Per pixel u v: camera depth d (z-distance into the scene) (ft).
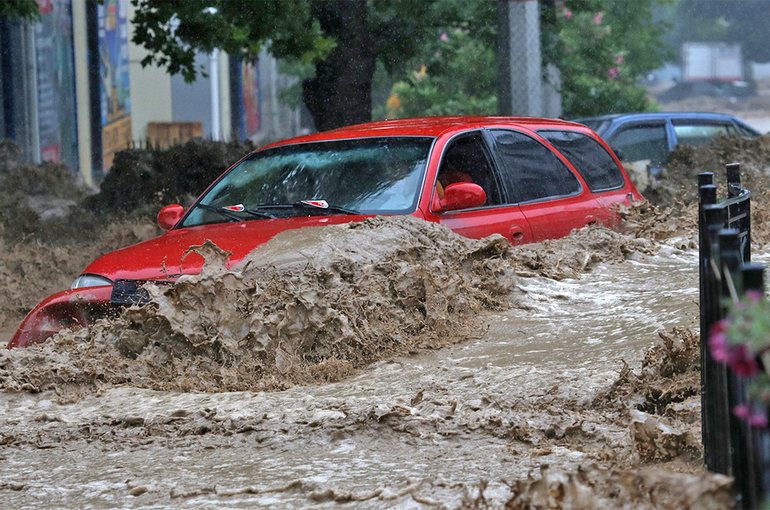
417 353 45.83
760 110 449.06
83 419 37.83
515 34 140.26
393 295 49.14
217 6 132.98
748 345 14.76
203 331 44.88
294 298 44.75
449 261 52.90
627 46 266.36
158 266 49.90
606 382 36.19
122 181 122.11
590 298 52.80
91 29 242.58
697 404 32.07
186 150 123.75
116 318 48.19
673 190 107.14
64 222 113.70
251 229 54.90
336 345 44.88
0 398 41.83
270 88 375.25
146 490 28.60
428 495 25.79
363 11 144.15
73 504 27.91
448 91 268.62
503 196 61.05
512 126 65.51
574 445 30.86
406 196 56.18
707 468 24.75
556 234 62.75
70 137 234.99
